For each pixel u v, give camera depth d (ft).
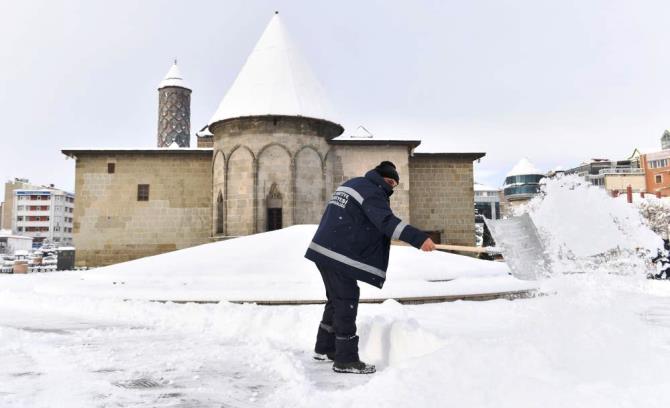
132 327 18.98
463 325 17.31
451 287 26.30
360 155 76.74
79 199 79.10
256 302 24.58
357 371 11.55
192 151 79.61
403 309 20.49
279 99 71.67
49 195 367.04
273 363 12.30
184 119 125.08
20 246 327.47
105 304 23.68
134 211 79.36
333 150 76.38
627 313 12.12
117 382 10.64
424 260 30.48
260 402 9.18
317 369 12.09
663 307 22.62
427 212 81.30
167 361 12.71
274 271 28.63
